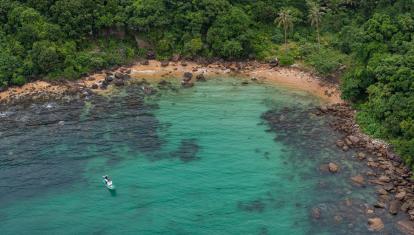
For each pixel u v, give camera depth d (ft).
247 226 216.54
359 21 384.68
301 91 334.24
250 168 255.70
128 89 342.23
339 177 246.47
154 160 264.11
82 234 214.07
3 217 225.76
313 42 386.73
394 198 229.04
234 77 356.59
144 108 317.63
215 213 224.94
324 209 225.35
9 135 289.74
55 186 245.86
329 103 316.40
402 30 311.47
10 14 355.36
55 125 299.79
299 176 248.52
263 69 365.61
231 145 276.00
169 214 224.94
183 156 266.98
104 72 364.79
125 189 241.76
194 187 242.37
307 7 401.90
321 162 258.78
